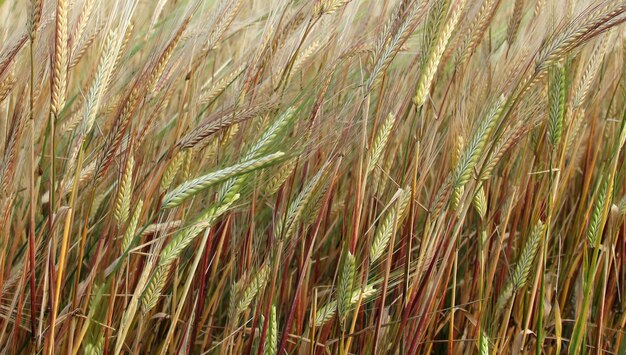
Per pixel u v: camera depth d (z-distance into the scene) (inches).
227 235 51.9
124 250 43.7
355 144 49.6
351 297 44.1
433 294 45.0
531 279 49.0
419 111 43.1
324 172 46.1
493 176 54.0
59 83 41.8
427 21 42.9
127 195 43.8
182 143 45.7
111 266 43.4
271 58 48.1
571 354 46.1
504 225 47.1
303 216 47.1
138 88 44.3
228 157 48.8
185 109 49.9
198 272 49.6
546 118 49.2
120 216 43.9
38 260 47.4
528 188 51.0
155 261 44.7
